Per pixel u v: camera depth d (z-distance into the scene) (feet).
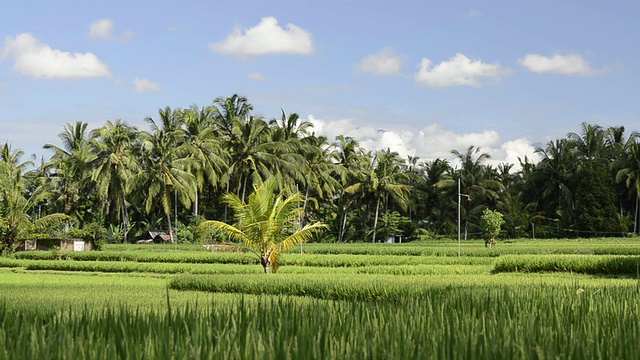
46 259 166.71
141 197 232.73
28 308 36.99
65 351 15.55
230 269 119.65
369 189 266.36
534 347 15.88
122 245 207.41
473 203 283.59
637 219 265.75
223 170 233.76
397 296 58.95
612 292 36.91
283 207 100.42
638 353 16.25
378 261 135.85
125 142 234.38
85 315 20.52
